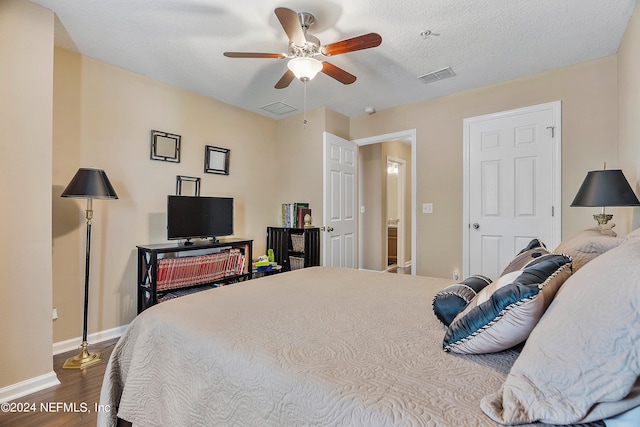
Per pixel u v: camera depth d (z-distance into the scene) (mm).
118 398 1449
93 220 2674
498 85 3225
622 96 2451
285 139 4344
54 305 2445
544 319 801
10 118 1866
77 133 2574
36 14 1969
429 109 3680
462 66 2842
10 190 1865
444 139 3566
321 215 3945
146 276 2797
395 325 1243
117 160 2809
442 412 708
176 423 1132
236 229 3846
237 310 1413
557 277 935
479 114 3338
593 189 2027
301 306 1479
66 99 2518
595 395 621
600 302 673
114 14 2082
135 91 2936
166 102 3166
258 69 2877
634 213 2207
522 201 3102
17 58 1896
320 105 3875
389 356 978
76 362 2256
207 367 1084
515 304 851
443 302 1223
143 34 2322
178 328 1249
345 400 780
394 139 4039
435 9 2033
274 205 4359
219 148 3631
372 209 5309
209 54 2611
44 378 1978
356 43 1961
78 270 2578
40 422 1658
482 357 958
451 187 3518
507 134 3176
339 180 4016
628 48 2238
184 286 2867
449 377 852
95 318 2678
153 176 3064
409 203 6152
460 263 3455
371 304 1521
